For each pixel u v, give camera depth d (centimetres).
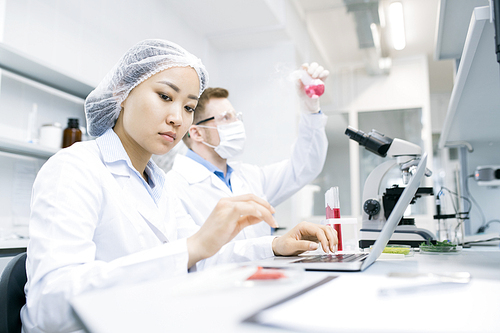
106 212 91
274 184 222
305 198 498
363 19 402
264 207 78
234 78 421
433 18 427
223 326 34
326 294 45
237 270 56
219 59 429
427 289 48
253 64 416
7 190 202
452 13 162
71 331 65
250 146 402
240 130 203
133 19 303
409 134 495
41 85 220
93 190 86
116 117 117
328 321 35
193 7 351
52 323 65
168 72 100
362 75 516
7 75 201
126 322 36
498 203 251
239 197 79
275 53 411
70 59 239
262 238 115
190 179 189
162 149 103
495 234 218
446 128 221
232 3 341
